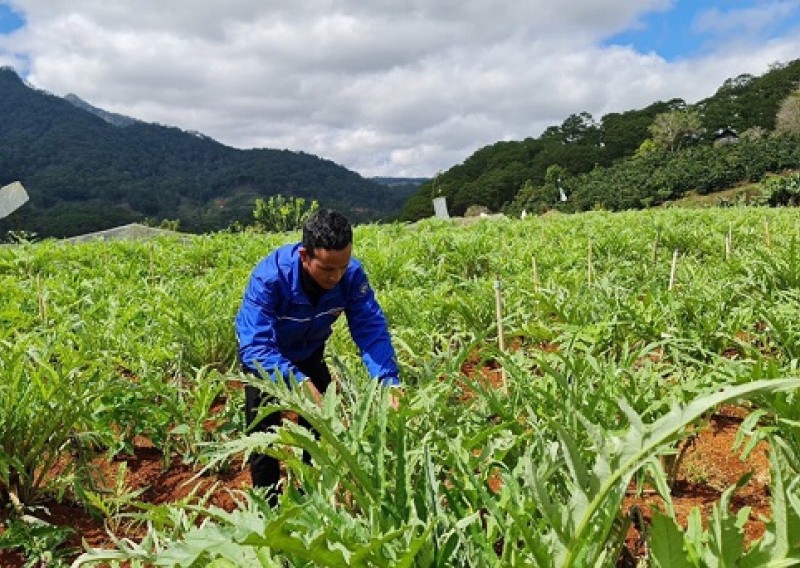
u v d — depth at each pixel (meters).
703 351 3.55
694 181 65.44
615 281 6.45
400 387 2.81
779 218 13.82
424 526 1.82
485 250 9.62
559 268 7.83
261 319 2.96
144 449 4.05
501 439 2.36
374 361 3.09
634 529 2.56
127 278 8.76
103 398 3.78
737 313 4.40
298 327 3.13
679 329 4.21
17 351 3.49
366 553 1.50
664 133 92.88
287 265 2.96
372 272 7.93
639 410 2.83
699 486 3.07
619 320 4.43
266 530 1.38
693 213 16.77
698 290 4.96
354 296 3.14
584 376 3.06
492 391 2.65
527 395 2.80
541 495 1.39
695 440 3.42
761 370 2.62
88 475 3.28
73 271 9.45
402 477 1.97
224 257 11.07
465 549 1.77
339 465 2.05
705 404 1.24
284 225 20.19
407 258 8.95
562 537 1.38
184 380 4.79
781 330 3.93
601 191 71.31
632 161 84.38
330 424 2.05
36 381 3.19
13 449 3.12
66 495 3.41
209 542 1.53
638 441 1.32
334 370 2.70
